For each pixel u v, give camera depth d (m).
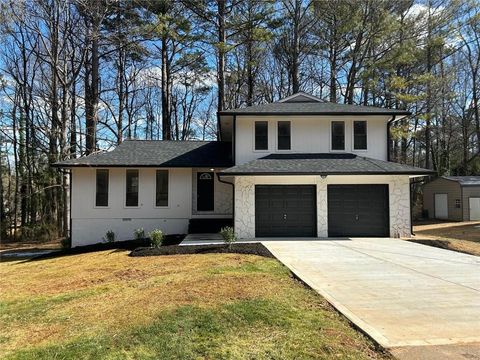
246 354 4.32
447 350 4.29
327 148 17.39
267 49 33.00
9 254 17.62
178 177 17.84
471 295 6.72
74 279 9.18
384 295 6.70
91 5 22.67
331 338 4.71
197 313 5.70
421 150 41.56
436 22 25.92
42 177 24.59
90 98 27.36
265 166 15.26
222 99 26.48
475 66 34.50
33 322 5.95
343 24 26.19
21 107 27.00
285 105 18.53
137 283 8.14
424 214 33.47
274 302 6.15
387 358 4.12
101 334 5.12
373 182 15.48
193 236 15.89
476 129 35.12
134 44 25.22
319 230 15.30
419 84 27.39
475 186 28.83
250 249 11.83
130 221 17.61
